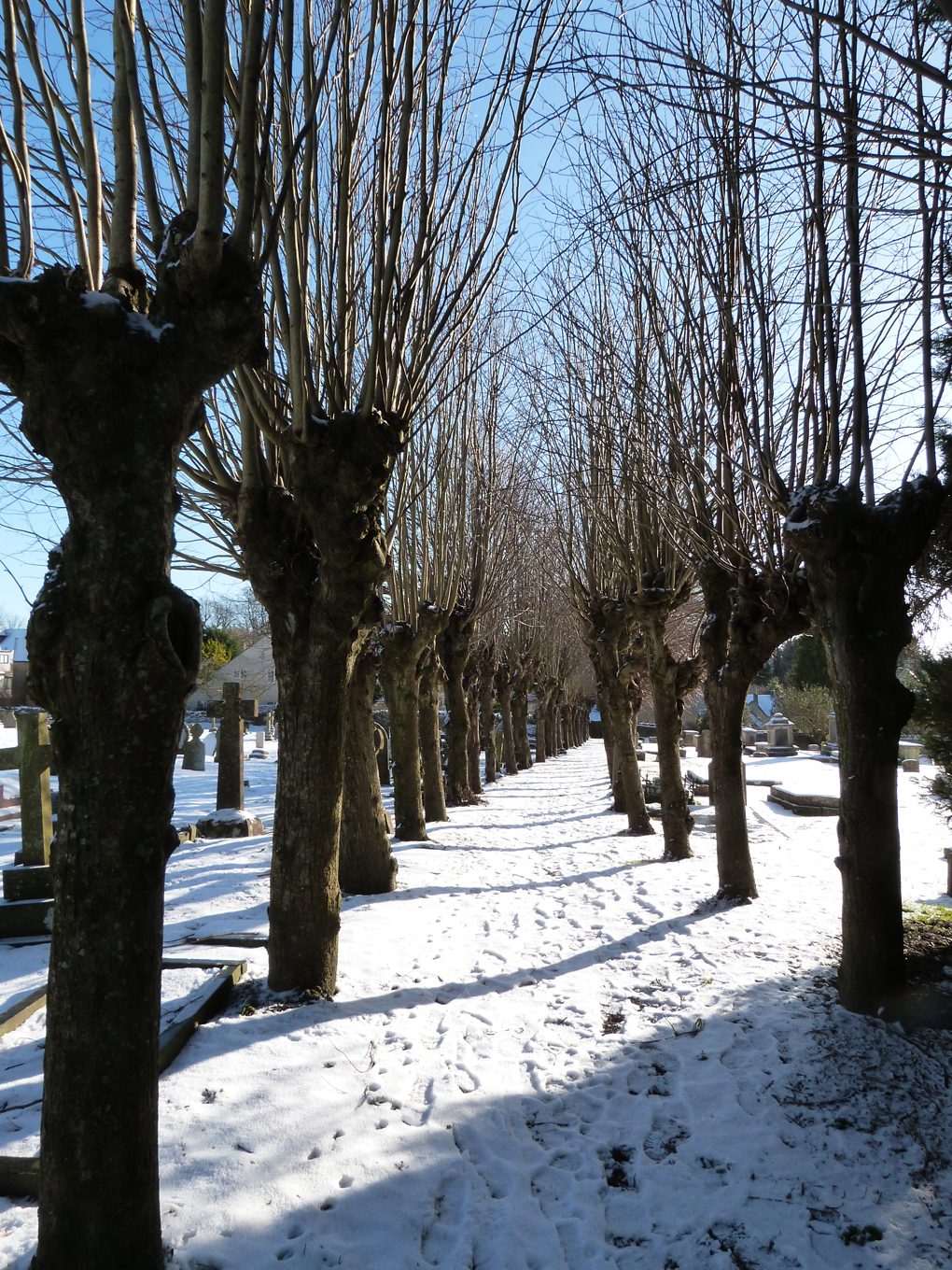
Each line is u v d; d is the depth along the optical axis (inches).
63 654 93.0
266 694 1860.2
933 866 322.7
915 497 166.6
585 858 367.2
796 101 104.0
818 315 194.4
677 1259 107.7
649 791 563.5
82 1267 89.4
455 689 570.6
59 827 93.9
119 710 92.1
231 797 427.8
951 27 142.9
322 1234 110.3
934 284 155.9
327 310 189.0
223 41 93.0
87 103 104.2
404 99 149.7
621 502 382.6
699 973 204.7
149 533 94.6
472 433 450.9
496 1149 131.7
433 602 394.6
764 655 258.7
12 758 253.8
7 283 86.4
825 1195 118.3
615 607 449.7
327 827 187.9
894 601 169.3
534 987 200.8
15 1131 128.0
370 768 287.7
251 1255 106.0
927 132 97.1
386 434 166.9
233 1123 133.6
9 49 105.1
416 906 268.5
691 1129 136.7
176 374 96.7
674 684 357.1
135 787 92.6
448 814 510.9
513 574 577.0
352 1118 137.8
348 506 170.4
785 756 1033.5
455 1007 186.4
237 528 192.7
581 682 1425.9
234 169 161.0
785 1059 155.0
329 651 183.2
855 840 170.6
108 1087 90.9
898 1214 113.3
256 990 188.5
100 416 90.6
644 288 247.1
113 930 91.5
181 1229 109.5
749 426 227.9
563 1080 154.9
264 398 167.8
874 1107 137.3
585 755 1355.8
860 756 169.9
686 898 279.4
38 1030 168.1
